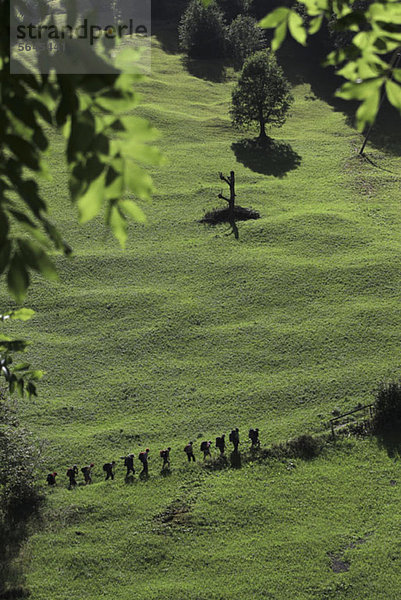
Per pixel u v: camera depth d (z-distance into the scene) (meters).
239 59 198.38
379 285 91.69
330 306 87.69
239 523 53.88
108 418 70.19
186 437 66.19
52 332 85.88
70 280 96.88
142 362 79.31
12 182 5.68
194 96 172.62
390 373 73.62
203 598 46.22
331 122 159.38
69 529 53.59
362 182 126.88
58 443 65.81
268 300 90.00
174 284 95.31
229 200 111.06
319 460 61.59
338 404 69.25
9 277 5.84
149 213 114.44
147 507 56.12
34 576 48.38
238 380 74.75
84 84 5.34
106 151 5.53
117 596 46.66
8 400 57.31
